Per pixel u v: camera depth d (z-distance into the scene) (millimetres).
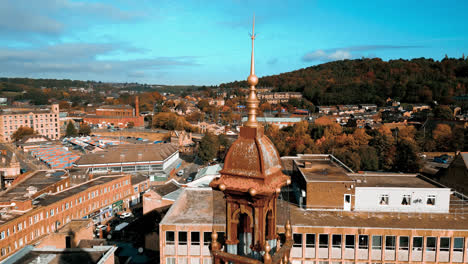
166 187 87125
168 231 51438
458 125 156750
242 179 11578
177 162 160250
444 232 47844
